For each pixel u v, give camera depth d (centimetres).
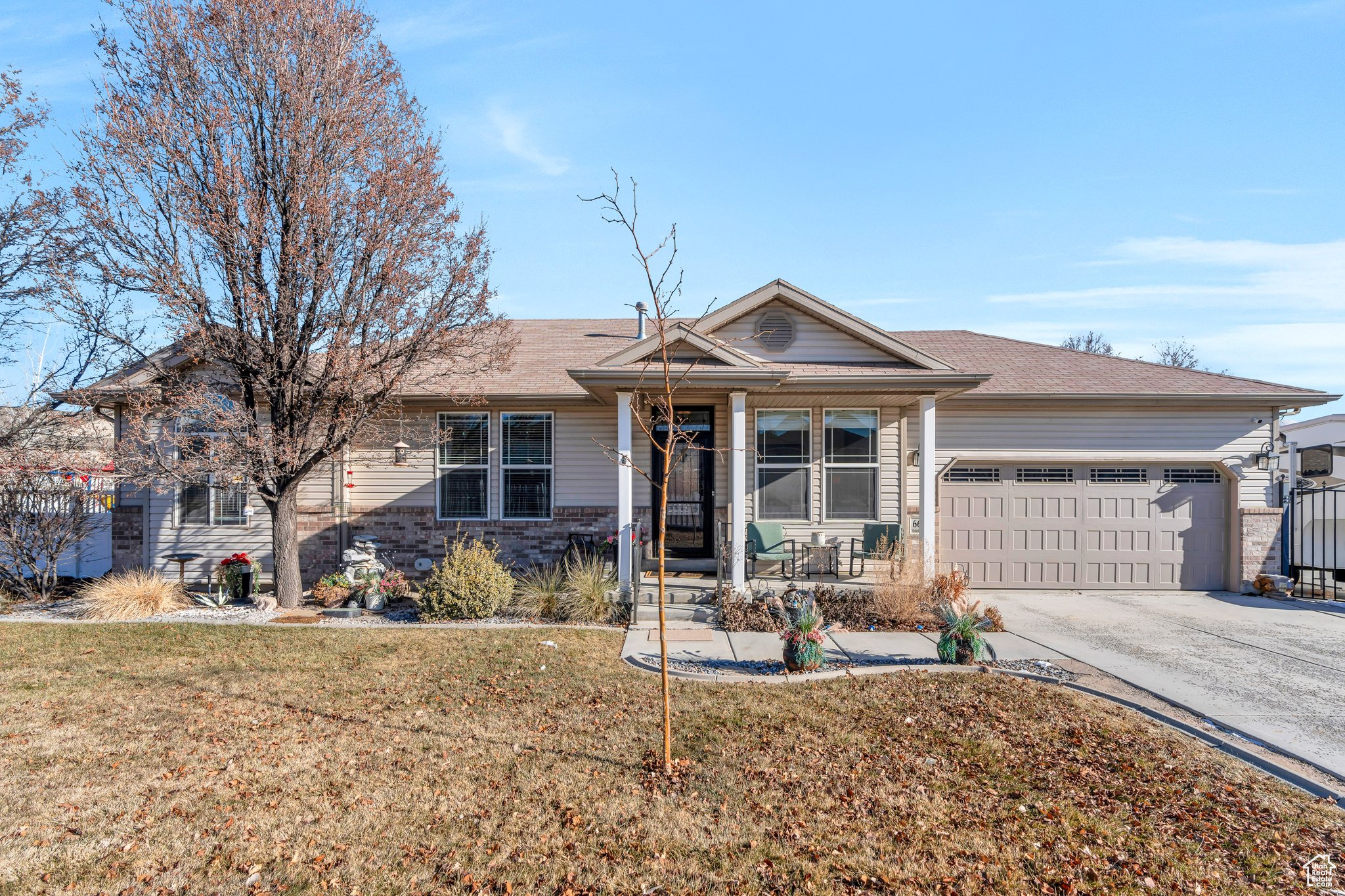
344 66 993
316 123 969
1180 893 373
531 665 777
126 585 1070
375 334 1011
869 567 1183
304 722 604
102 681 712
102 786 485
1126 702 672
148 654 815
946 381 1028
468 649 839
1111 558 1285
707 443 1262
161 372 1045
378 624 988
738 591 1034
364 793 478
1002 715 627
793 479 1241
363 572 1094
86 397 1103
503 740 568
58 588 1246
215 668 760
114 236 929
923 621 983
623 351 1000
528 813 453
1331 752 552
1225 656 833
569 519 1291
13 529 1135
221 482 1027
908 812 455
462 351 1136
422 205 1008
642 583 1095
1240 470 1272
